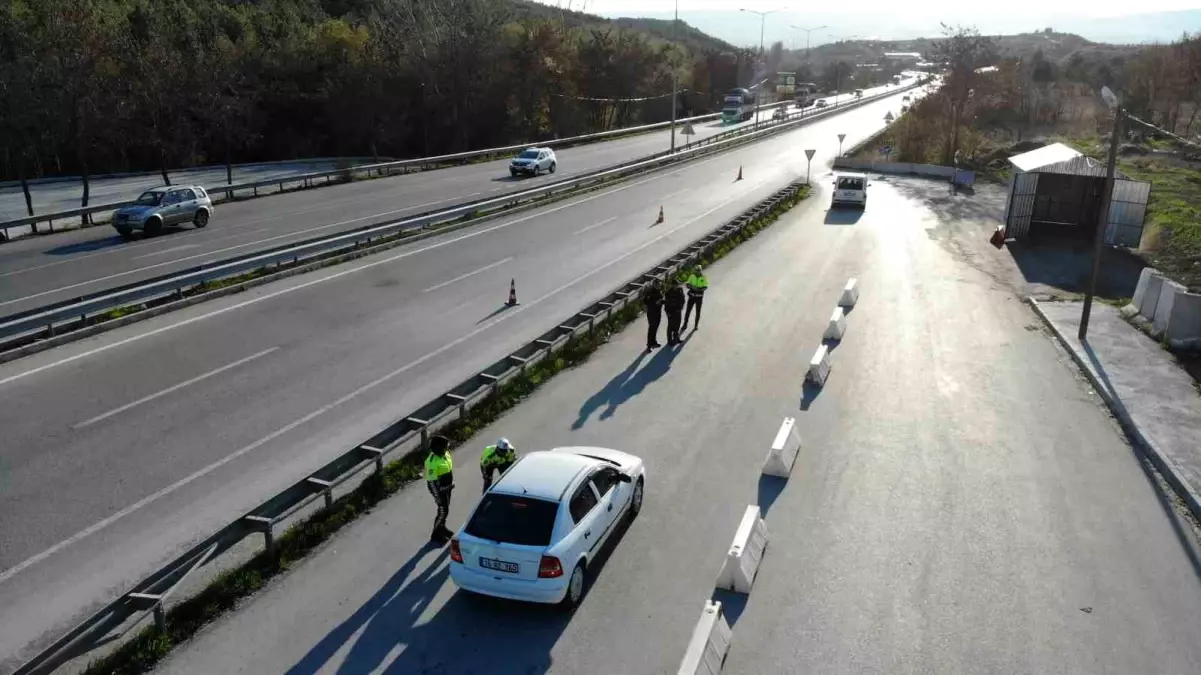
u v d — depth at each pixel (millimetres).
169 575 9633
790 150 65438
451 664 9250
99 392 16656
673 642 9633
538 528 9906
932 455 14523
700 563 11211
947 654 9438
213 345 19547
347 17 86312
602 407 16531
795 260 29656
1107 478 13758
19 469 13477
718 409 16469
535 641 9641
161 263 26734
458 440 14906
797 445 14578
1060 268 28500
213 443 14547
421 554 11414
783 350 20094
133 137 44188
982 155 56844
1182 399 16672
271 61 68500
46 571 10844
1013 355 19875
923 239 33156
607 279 26359
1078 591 10648
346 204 37938
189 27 64812
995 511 12641
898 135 68250
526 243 31484
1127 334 20953
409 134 75438
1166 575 11023
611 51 95250
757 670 9125
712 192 44656
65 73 35531
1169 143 52344
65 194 41906
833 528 12086
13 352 18375
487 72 76500
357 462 12797
